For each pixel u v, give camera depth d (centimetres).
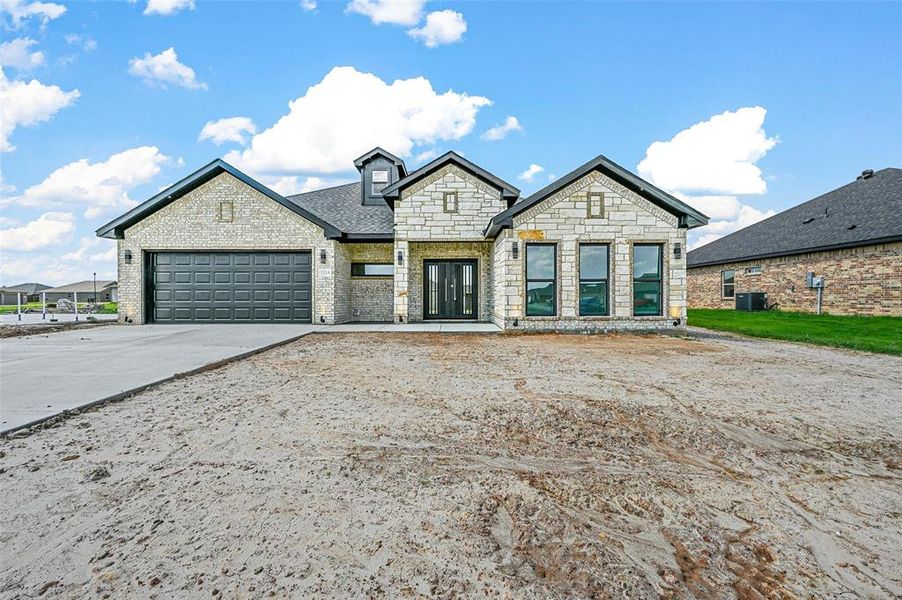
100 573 194
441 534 230
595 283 1187
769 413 449
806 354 830
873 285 1499
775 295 1903
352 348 897
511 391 532
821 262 1683
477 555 214
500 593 187
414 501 265
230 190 1423
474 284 1516
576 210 1176
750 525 246
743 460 335
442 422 412
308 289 1433
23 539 218
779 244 1902
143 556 207
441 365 704
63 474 292
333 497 268
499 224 1168
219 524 235
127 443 350
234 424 400
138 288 1405
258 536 225
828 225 1778
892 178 1836
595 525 243
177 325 1366
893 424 417
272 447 347
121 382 538
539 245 1186
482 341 1016
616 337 1097
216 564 202
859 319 1437
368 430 388
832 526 246
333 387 548
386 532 231
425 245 1498
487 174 1406
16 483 278
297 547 216
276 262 1434
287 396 502
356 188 1883
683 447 359
